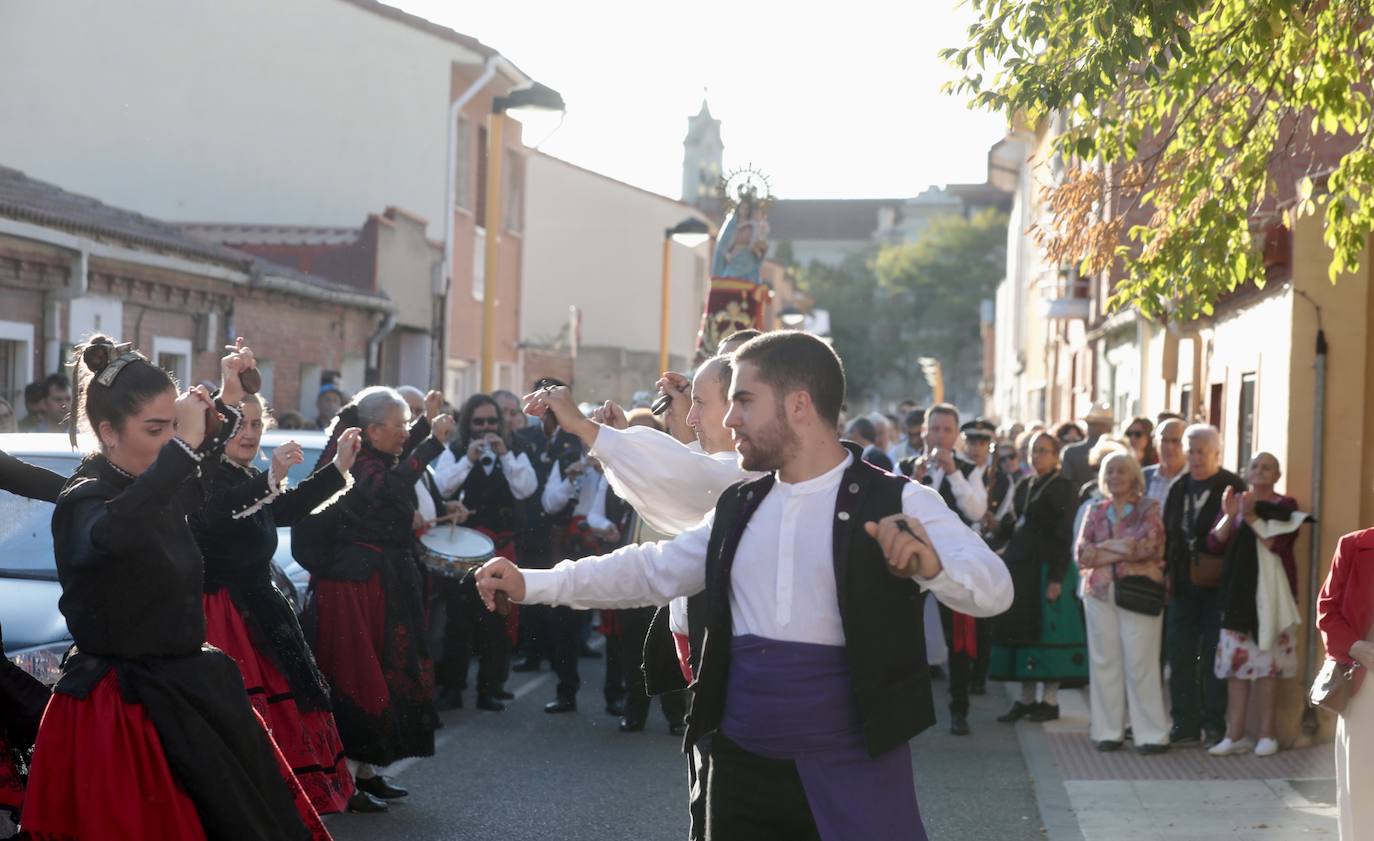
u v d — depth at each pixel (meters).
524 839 7.53
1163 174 8.80
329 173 27.12
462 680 11.03
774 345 4.00
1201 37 8.08
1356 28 8.00
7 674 5.15
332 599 7.78
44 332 15.20
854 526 3.89
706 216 52.91
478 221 29.89
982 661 12.23
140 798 4.70
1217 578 10.06
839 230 130.25
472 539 9.86
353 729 7.72
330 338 22.41
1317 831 7.79
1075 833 7.86
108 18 26.59
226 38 26.95
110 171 26.64
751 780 3.94
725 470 4.70
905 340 88.69
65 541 4.73
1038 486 11.32
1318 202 8.90
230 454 6.46
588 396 43.28
